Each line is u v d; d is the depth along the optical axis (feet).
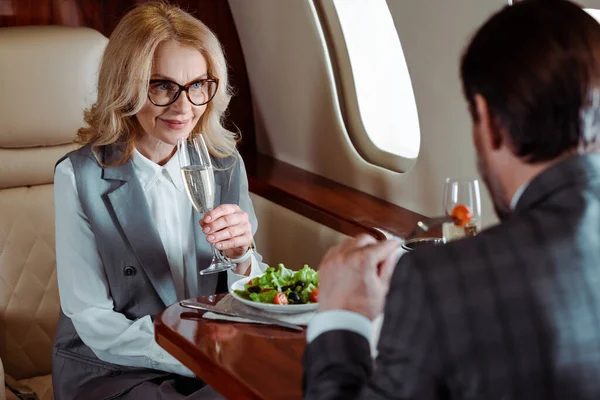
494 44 2.88
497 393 2.68
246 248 6.01
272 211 8.96
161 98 5.89
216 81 6.06
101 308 6.02
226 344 4.41
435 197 7.86
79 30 7.63
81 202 6.05
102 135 6.19
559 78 2.77
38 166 7.43
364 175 8.73
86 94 7.54
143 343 5.78
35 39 7.38
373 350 3.83
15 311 7.25
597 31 2.85
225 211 5.74
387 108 8.84
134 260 6.12
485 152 3.00
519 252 2.74
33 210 7.36
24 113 7.30
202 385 5.99
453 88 7.30
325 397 3.07
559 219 2.78
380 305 3.36
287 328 4.65
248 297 5.03
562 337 2.66
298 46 9.07
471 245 2.79
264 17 9.45
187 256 6.36
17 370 7.31
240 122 10.34
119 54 5.89
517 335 2.66
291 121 9.63
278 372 4.04
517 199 2.93
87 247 6.07
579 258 2.73
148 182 6.23
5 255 7.22
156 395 5.64
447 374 2.72
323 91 8.94
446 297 2.71
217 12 9.88
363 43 8.71
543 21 2.84
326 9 8.65
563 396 2.67
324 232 8.21
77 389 6.11
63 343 6.23
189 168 5.42
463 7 6.91
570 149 2.85
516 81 2.80
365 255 3.42
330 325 3.26
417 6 7.39
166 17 5.95
